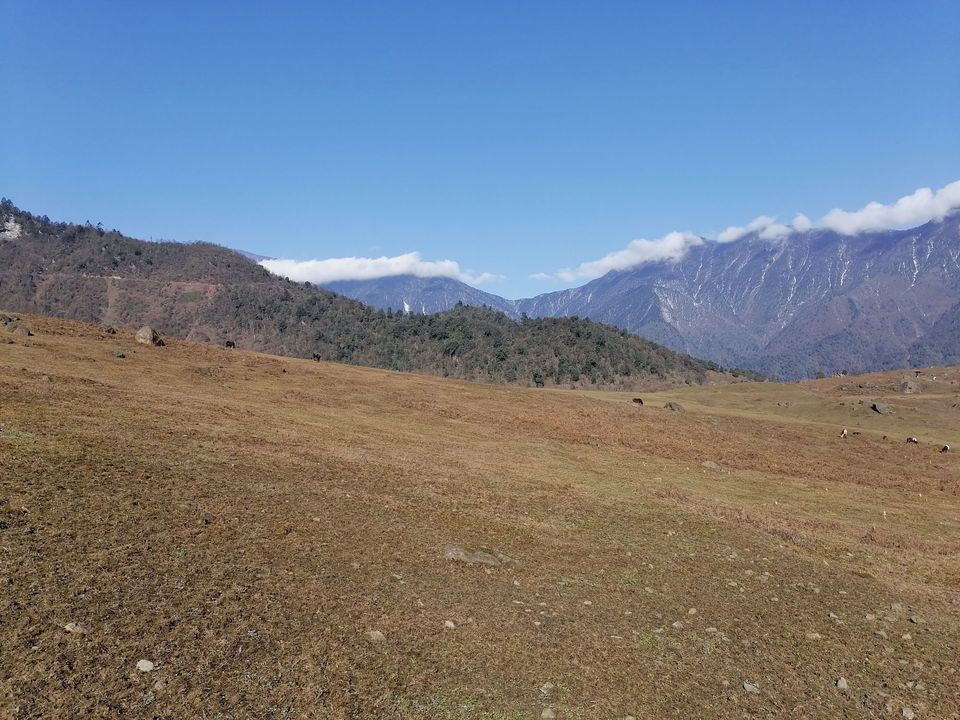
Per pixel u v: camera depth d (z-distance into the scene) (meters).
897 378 122.56
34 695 8.55
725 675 12.61
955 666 14.13
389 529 18.58
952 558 25.38
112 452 19.94
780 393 105.62
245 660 10.35
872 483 44.44
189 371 50.38
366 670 10.77
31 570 11.70
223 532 15.61
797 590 18.61
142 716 8.57
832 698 12.16
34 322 59.38
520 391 73.81
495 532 20.47
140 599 11.57
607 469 37.41
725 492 35.28
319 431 33.47
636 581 17.72
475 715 10.01
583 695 11.10
